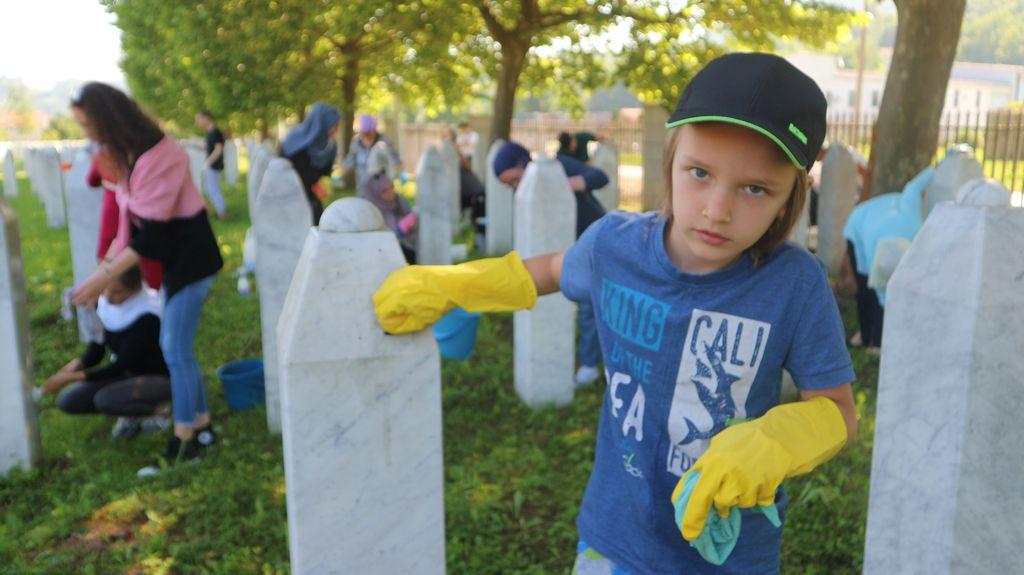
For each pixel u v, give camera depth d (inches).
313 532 66.5
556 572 131.3
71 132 2918.3
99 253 185.8
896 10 277.7
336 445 65.4
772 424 54.4
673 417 61.7
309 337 62.9
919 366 67.1
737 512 55.3
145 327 176.1
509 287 63.9
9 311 159.0
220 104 607.8
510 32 468.1
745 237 51.8
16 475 162.9
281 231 172.1
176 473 163.8
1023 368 63.6
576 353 248.5
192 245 158.1
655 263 60.7
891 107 278.2
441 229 336.8
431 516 69.4
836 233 339.6
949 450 65.6
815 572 128.9
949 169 216.7
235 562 131.3
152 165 150.3
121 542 141.9
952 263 63.8
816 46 450.6
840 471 162.9
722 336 59.1
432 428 67.6
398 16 436.8
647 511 64.1
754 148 49.4
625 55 466.0
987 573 67.6
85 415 193.6
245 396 201.9
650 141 582.9
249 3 483.8
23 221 511.8
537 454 173.0
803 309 58.2
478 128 780.6
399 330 63.1
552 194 188.4
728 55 50.9
